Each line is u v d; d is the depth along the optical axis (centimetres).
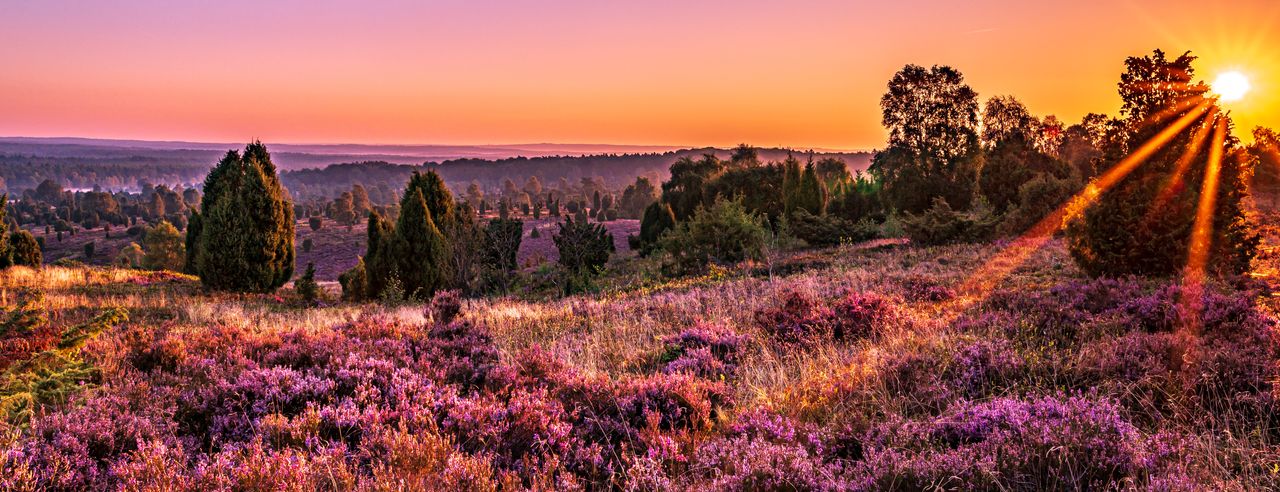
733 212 2717
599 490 385
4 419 440
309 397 532
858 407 511
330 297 2553
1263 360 521
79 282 2127
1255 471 360
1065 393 511
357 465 389
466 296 2373
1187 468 345
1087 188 1433
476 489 352
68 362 566
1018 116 5825
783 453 373
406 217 2369
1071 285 1031
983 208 3391
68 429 413
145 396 522
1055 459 343
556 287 2475
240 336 797
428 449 379
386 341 754
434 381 595
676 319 1107
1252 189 6134
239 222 2266
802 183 4650
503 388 573
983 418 425
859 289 1308
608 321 1107
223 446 416
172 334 884
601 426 478
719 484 349
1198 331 671
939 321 842
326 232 15300
